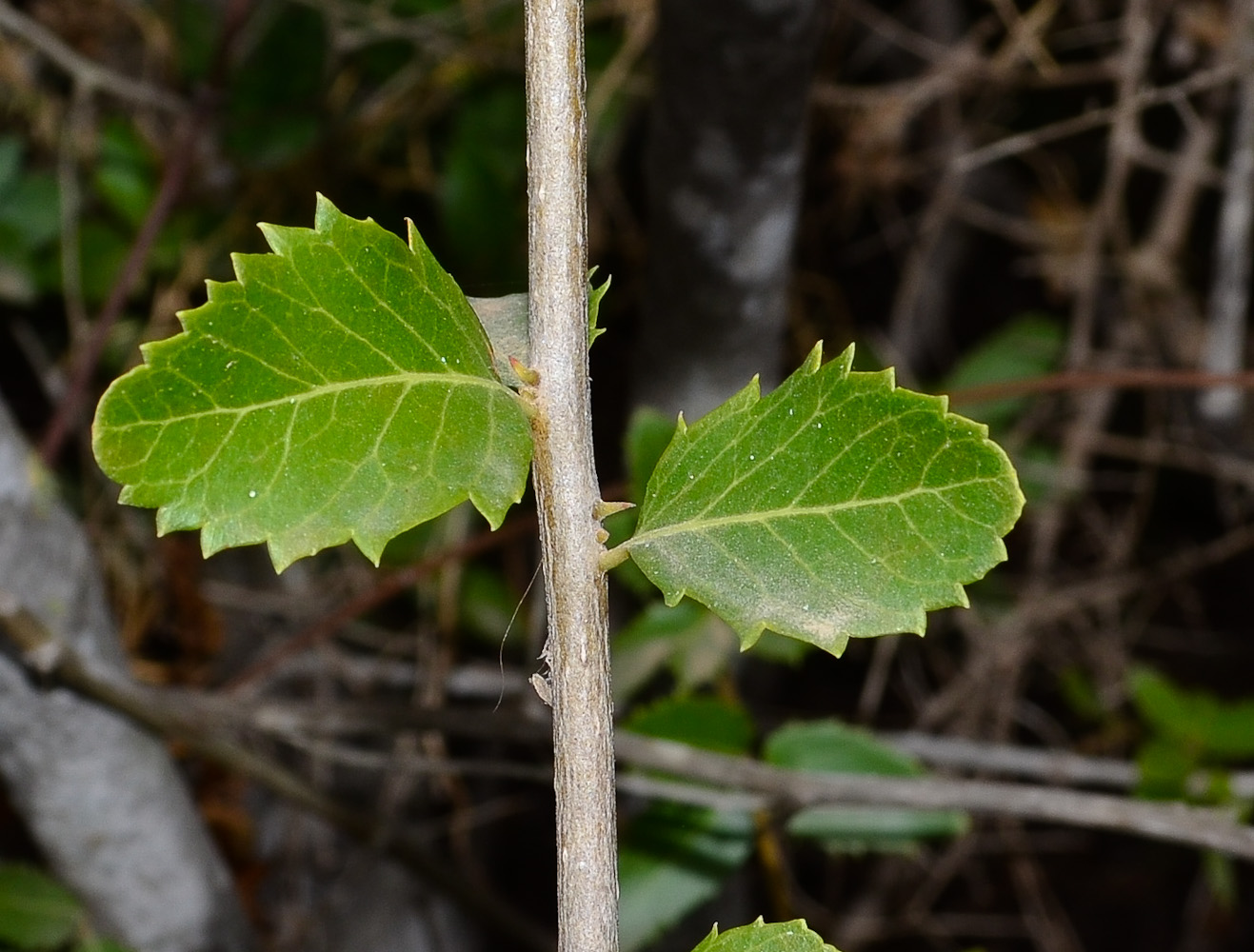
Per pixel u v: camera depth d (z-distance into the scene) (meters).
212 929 0.52
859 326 0.81
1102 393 0.69
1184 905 0.93
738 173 0.43
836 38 0.66
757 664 0.63
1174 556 0.82
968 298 0.84
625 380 0.69
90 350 0.53
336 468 0.20
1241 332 0.73
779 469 0.21
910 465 0.21
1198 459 0.72
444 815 0.73
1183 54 0.65
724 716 0.47
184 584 0.62
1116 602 0.71
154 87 0.65
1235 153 0.66
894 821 0.48
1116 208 0.67
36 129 0.63
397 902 0.69
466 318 0.20
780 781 0.44
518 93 0.63
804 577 0.21
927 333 0.83
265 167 0.62
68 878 0.49
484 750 0.72
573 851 0.20
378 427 0.20
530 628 0.63
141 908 0.50
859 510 0.21
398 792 0.66
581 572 0.21
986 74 0.65
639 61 0.62
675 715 0.47
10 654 0.43
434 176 0.67
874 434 0.21
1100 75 0.65
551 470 0.21
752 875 0.75
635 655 0.47
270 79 0.62
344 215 0.20
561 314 0.21
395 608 0.70
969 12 0.74
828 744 0.48
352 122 0.65
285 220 0.65
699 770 0.45
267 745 0.66
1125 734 0.71
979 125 0.70
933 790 0.44
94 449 0.19
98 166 0.63
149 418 0.19
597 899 0.20
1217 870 0.62
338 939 0.66
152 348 0.19
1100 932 0.92
